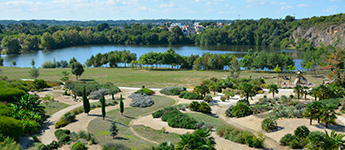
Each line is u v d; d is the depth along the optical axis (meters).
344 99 47.94
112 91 60.31
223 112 50.41
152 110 51.62
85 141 32.88
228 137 34.91
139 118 46.06
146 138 35.56
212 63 116.38
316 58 122.25
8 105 44.09
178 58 128.00
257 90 67.56
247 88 52.81
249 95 55.78
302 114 41.00
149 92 66.56
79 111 48.81
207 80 79.75
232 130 36.00
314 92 52.91
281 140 33.19
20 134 34.09
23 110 41.88
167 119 42.09
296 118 40.88
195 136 25.03
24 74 96.62
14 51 197.38
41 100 52.44
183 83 80.94
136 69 121.81
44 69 117.50
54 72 105.62
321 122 38.12
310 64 108.00
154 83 81.38
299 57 172.62
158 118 44.97
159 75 98.12
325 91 51.25
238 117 45.84
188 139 24.97
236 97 62.12
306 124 37.78
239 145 32.69
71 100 59.38
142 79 88.62
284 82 78.06
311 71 103.62
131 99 60.41
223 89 71.06
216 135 36.03
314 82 80.00
